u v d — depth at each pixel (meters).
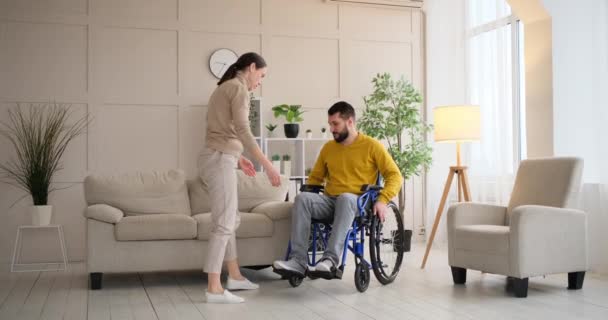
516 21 5.17
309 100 5.81
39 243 5.07
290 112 5.45
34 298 3.40
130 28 5.32
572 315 2.88
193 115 5.45
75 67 5.17
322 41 5.86
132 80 5.31
